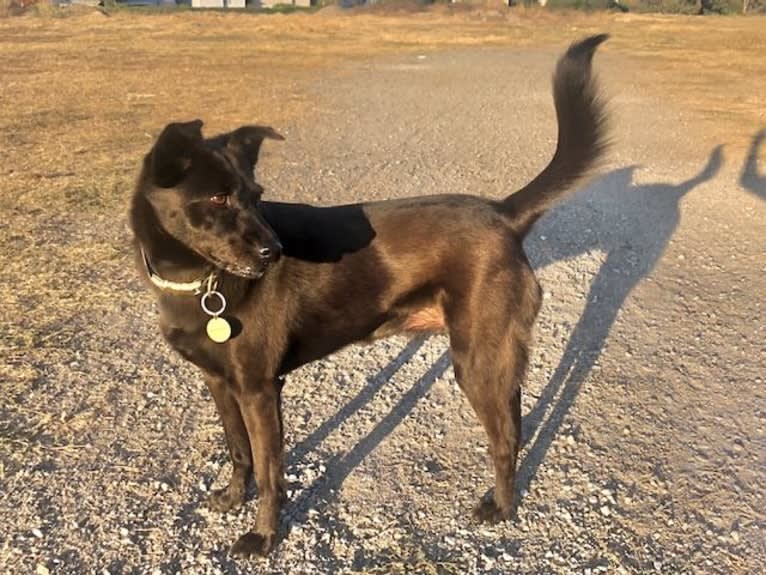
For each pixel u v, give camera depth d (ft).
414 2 42.91
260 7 50.75
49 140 10.28
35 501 3.43
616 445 3.97
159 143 2.93
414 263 3.46
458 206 3.54
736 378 4.61
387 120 12.89
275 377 3.29
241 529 3.38
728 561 3.15
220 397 3.42
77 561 3.11
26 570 3.05
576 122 3.62
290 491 3.60
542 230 7.32
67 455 3.76
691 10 47.50
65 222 6.95
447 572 3.11
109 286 5.64
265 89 15.76
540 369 4.75
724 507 3.48
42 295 5.45
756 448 3.92
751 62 21.24
